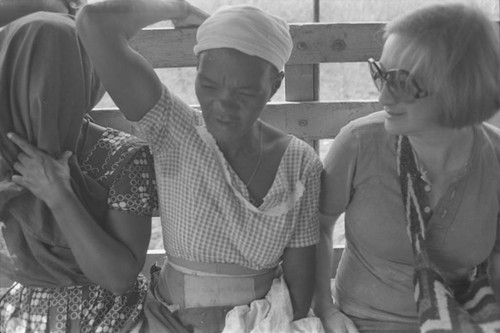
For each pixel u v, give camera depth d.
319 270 1.53
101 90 1.47
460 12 1.23
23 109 1.33
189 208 1.39
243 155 1.41
